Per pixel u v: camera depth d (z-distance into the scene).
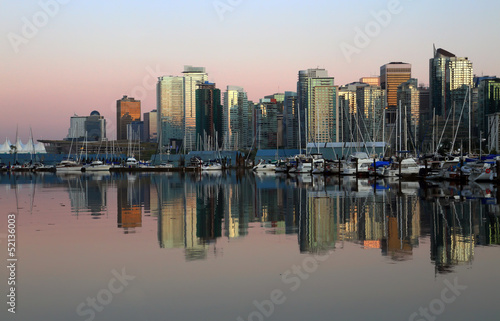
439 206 46.31
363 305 17.25
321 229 33.09
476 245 26.92
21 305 17.48
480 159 102.62
